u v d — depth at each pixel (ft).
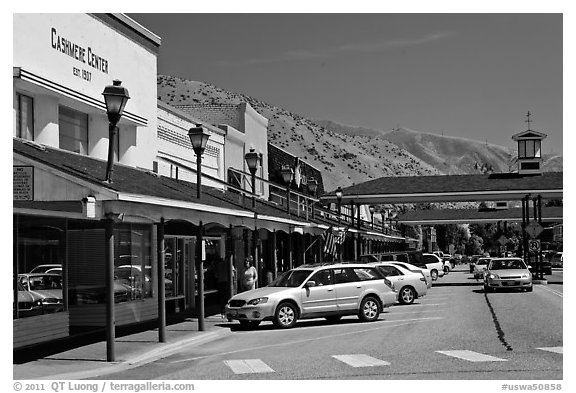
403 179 164.76
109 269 47.83
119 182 52.44
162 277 57.21
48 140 61.77
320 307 70.64
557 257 242.17
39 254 51.60
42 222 51.47
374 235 171.83
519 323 66.18
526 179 160.35
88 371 44.06
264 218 80.53
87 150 70.85
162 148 86.74
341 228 127.95
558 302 90.33
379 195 155.02
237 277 105.40
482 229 459.32
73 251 66.13
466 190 153.99
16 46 57.06
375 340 57.00
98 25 69.82
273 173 134.21
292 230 97.76
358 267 73.97
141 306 70.59
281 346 55.57
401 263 102.37
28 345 49.03
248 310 67.92
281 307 68.95
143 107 79.56
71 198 45.88
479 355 46.85
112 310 48.01
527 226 140.56
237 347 55.88
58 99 63.72
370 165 491.31
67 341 57.82
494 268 118.62
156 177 73.92
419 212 298.56
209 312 84.43
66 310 53.57
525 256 160.35
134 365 47.26
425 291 96.22
